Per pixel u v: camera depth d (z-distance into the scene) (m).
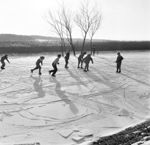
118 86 10.76
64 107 7.26
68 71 15.62
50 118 6.25
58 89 9.83
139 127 5.45
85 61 15.76
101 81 11.98
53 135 5.14
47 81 11.66
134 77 13.44
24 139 4.89
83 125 5.79
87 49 50.19
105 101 8.12
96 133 5.25
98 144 4.48
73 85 10.77
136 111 7.04
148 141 4.14
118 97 8.71
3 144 4.59
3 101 7.79
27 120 6.07
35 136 5.08
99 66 19.08
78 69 16.86
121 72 15.52
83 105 7.56
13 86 10.31
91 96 8.77
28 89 9.73
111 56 32.56
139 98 8.62
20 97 8.37
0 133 5.20
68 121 6.06
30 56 33.41
